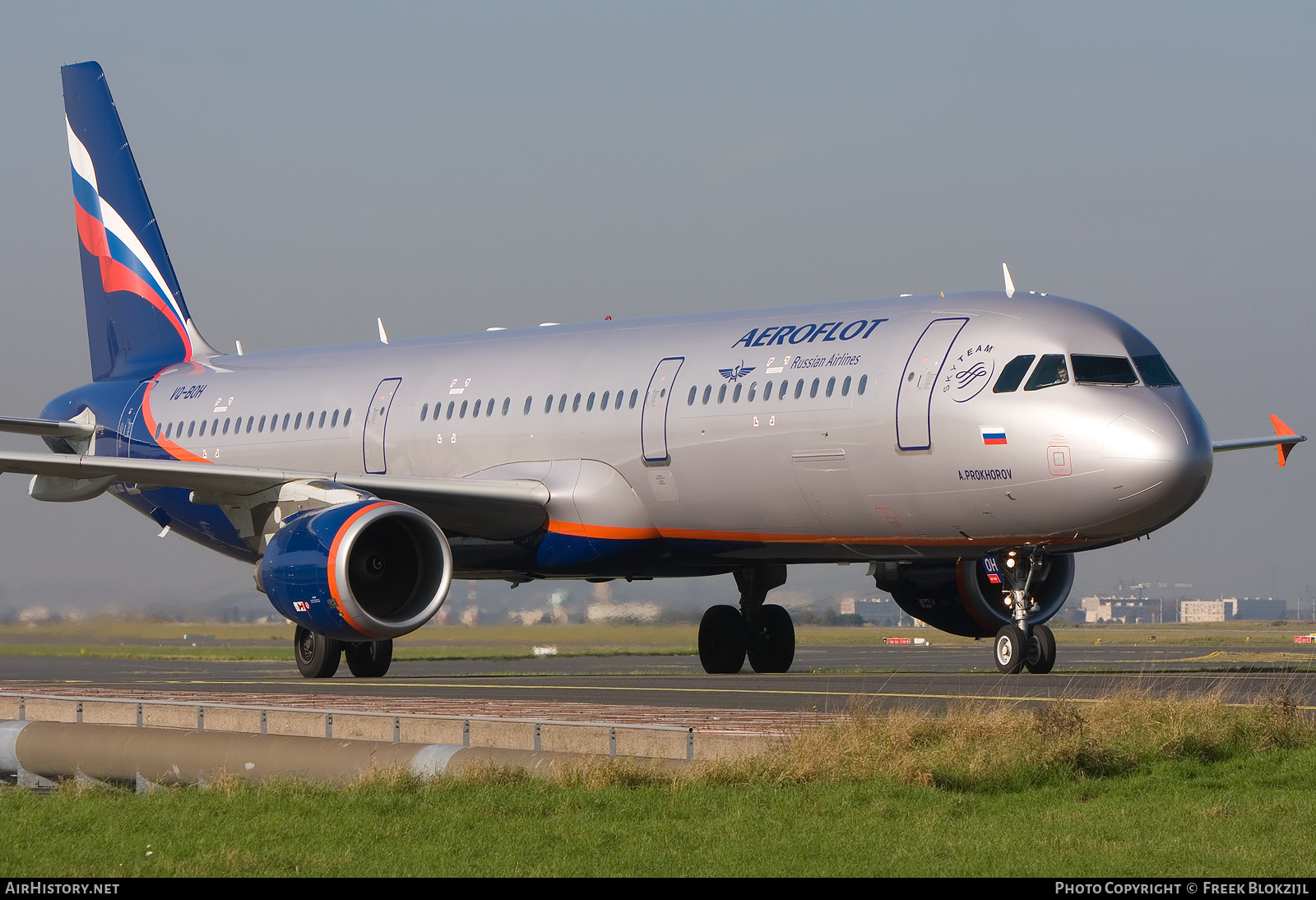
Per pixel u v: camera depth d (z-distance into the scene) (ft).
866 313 286.66
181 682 306.76
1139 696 173.99
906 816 131.03
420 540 278.26
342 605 265.75
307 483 291.79
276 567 273.95
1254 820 127.95
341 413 356.79
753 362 290.76
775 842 122.42
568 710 186.09
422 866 118.11
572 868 116.16
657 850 121.39
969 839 122.62
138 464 288.30
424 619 273.54
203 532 394.73
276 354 395.34
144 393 406.21
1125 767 150.30
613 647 533.96
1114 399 254.06
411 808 141.49
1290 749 157.89
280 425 368.89
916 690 233.14
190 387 397.19
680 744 156.97
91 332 435.12
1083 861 115.03
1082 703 173.78
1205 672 283.59
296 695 221.66
